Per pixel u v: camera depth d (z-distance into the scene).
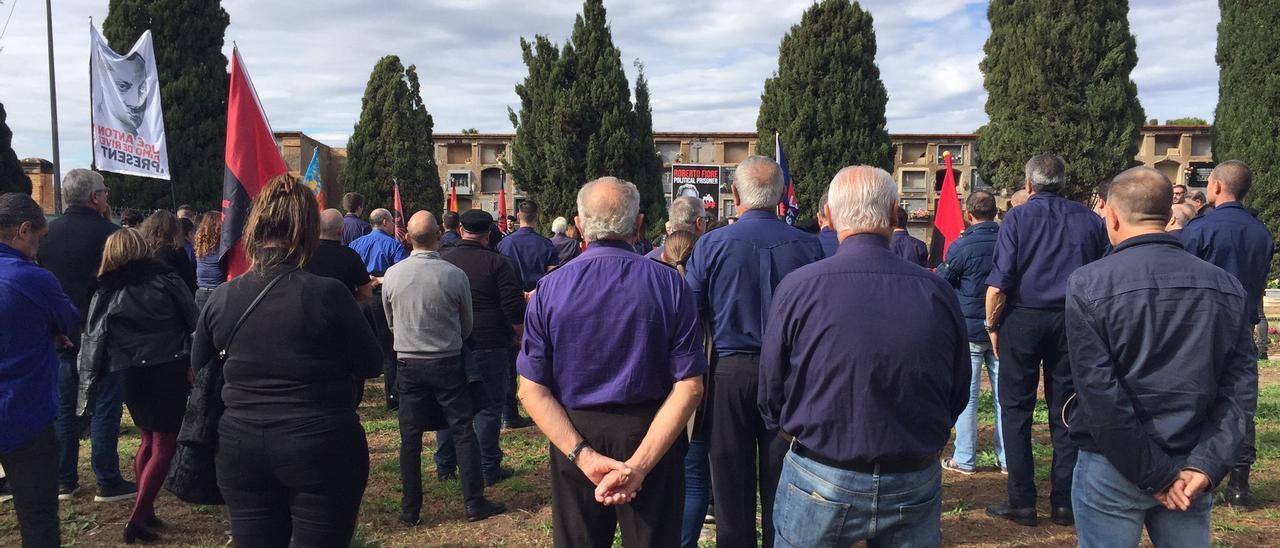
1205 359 2.38
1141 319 2.42
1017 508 4.41
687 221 5.00
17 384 3.17
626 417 2.74
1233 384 2.41
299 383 2.72
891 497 2.44
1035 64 21.23
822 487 2.48
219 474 2.81
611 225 2.82
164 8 23.25
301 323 2.71
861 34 23.48
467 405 4.64
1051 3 21.12
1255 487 4.95
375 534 4.48
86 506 4.82
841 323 2.43
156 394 4.18
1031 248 4.17
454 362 4.57
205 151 23.84
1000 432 5.42
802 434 2.53
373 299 6.95
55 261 5.04
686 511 3.79
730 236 3.57
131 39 23.03
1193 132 36.31
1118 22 20.75
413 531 4.54
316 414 2.73
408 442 4.61
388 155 31.95
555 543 2.84
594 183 2.91
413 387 4.57
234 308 2.75
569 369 2.74
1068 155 21.05
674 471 2.83
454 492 5.19
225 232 4.21
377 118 32.22
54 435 3.37
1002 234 4.26
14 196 3.39
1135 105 21.23
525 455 6.12
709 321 3.58
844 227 2.61
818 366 2.46
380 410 7.66
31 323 3.21
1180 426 2.39
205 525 4.55
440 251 5.43
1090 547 2.66
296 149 34.19
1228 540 4.14
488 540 4.39
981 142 23.06
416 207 32.38
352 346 2.81
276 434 2.70
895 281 2.49
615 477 2.62
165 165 8.26
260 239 2.82
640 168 22.62
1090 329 2.48
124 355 4.12
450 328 4.55
